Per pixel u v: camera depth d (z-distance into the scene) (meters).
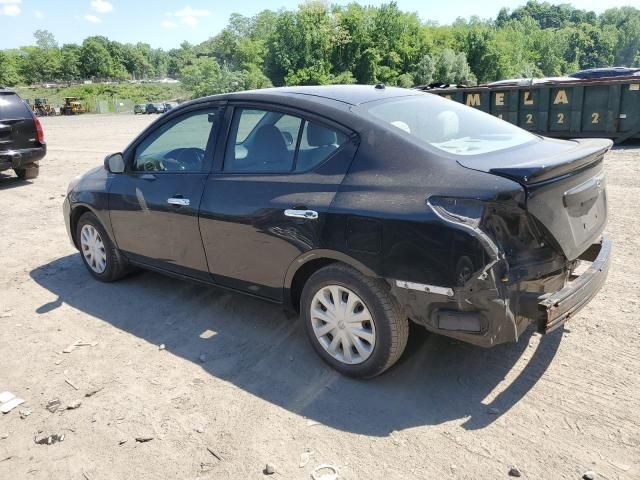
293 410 3.23
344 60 88.62
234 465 2.80
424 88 15.07
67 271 5.82
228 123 4.07
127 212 4.74
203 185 4.09
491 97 14.62
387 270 3.09
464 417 3.08
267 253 3.70
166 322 4.48
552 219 2.96
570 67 166.88
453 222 2.84
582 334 3.88
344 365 3.49
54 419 3.25
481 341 2.94
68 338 4.29
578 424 2.96
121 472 2.80
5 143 10.56
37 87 160.75
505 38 120.94
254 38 121.62
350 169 3.33
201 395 3.43
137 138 4.77
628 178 9.10
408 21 92.06
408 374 3.51
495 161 3.08
